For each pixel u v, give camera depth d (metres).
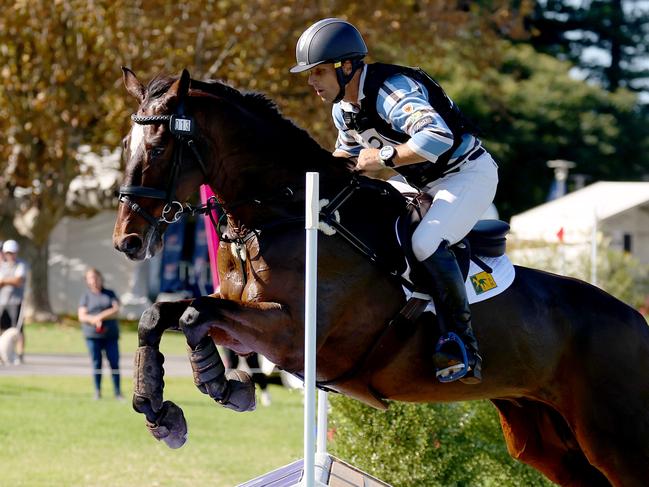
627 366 7.29
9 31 26.42
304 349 6.38
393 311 6.70
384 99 6.48
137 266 36.88
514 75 52.09
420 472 9.06
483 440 9.69
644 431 7.25
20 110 27.75
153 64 26.77
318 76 6.57
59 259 37.19
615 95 53.00
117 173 33.69
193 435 14.44
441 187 6.81
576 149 51.69
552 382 7.33
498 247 7.21
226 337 6.45
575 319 7.31
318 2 27.30
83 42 26.77
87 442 13.70
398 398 7.06
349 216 6.70
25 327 30.39
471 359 6.61
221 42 27.70
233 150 6.58
